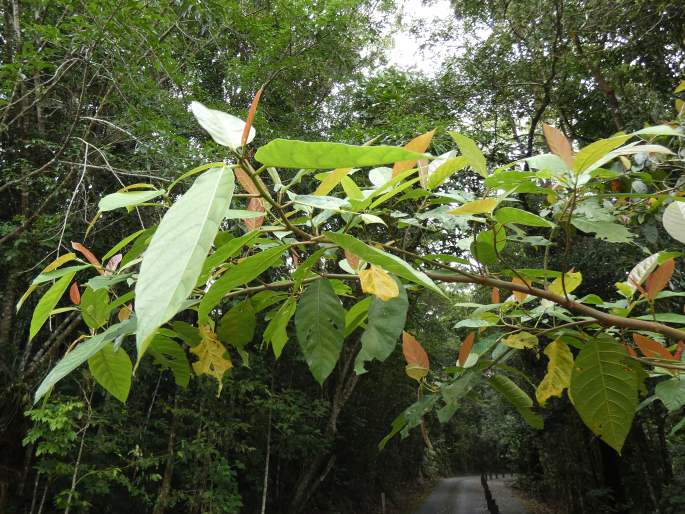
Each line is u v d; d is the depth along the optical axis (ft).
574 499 33.96
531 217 3.21
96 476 17.75
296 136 24.36
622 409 3.33
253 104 2.05
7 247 17.26
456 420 63.05
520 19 22.02
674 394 3.73
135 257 3.16
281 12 22.97
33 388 18.42
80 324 19.47
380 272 2.71
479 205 3.00
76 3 15.44
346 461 38.17
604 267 15.81
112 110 20.43
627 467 30.14
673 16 15.92
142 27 15.56
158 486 22.39
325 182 2.78
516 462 54.70
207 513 19.74
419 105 24.26
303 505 29.86
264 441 26.63
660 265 3.79
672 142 5.81
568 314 4.69
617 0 17.42
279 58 23.70
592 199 4.01
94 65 15.75
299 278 2.93
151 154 16.16
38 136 19.03
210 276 2.97
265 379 25.89
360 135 21.77
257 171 2.16
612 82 18.53
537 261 17.66
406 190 3.49
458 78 24.34
